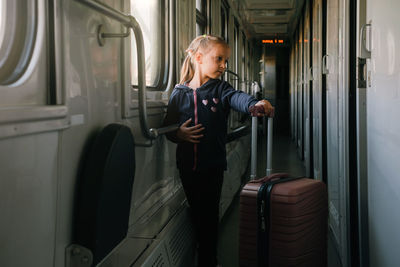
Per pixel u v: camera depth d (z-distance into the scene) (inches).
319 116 172.1
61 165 49.6
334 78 122.5
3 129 36.9
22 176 41.3
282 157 319.0
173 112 90.5
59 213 49.4
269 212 81.0
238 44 328.8
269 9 341.1
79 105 54.0
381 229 73.8
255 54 572.4
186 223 99.1
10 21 43.6
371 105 80.0
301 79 312.2
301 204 80.2
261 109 74.4
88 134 57.2
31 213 43.3
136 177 80.7
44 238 46.1
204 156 88.4
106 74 63.9
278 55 552.1
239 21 328.2
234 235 131.0
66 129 50.5
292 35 470.0
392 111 63.5
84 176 53.0
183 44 126.2
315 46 200.1
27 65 44.6
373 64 77.0
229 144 206.5
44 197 45.8
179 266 82.1
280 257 80.6
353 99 95.6
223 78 225.8
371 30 77.9
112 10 55.0
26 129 40.7
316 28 194.2
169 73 113.2
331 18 130.3
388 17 64.9
